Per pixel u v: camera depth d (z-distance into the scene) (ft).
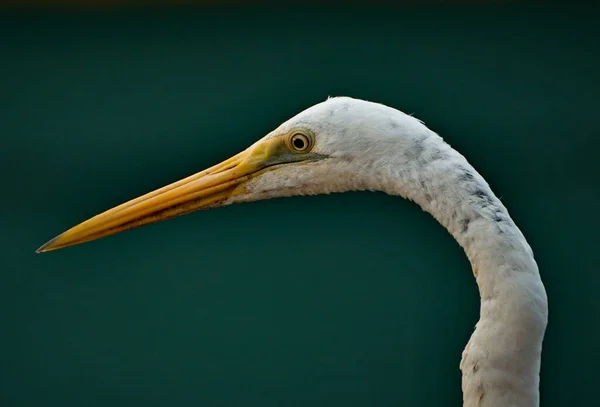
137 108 41.57
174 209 19.44
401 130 16.65
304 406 32.09
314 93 41.57
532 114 40.68
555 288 33.99
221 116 40.78
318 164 17.80
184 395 32.45
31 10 46.29
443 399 32.48
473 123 40.37
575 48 44.16
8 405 32.50
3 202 37.93
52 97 42.78
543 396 32.04
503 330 15.84
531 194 37.45
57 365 33.76
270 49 43.86
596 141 38.99
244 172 18.84
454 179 16.12
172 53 44.47
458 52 43.86
